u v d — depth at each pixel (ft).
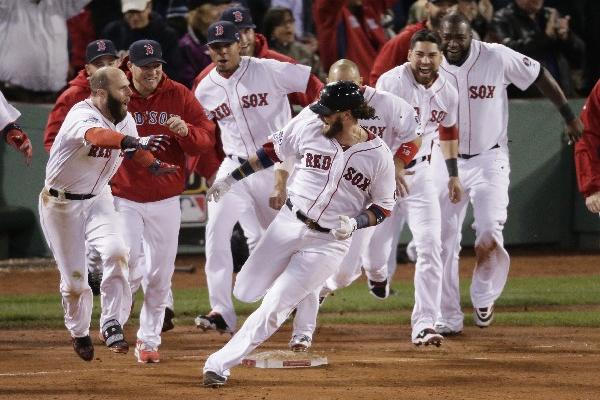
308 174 84.43
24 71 170.71
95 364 98.68
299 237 84.58
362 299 144.97
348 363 97.60
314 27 193.88
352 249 103.30
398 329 122.31
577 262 182.29
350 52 173.17
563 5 204.23
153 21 164.76
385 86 109.09
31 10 170.09
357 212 85.20
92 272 119.44
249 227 117.29
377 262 120.06
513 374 91.71
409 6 201.98
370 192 84.74
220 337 117.39
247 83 113.50
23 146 107.55
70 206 91.81
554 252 193.47
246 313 137.80
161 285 99.96
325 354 103.55
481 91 114.52
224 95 114.21
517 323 125.18
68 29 177.78
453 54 113.29
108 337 93.61
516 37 184.14
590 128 106.01
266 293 87.20
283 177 91.25
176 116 96.63
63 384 87.81
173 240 100.37
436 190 109.70
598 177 106.32
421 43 106.73
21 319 130.52
